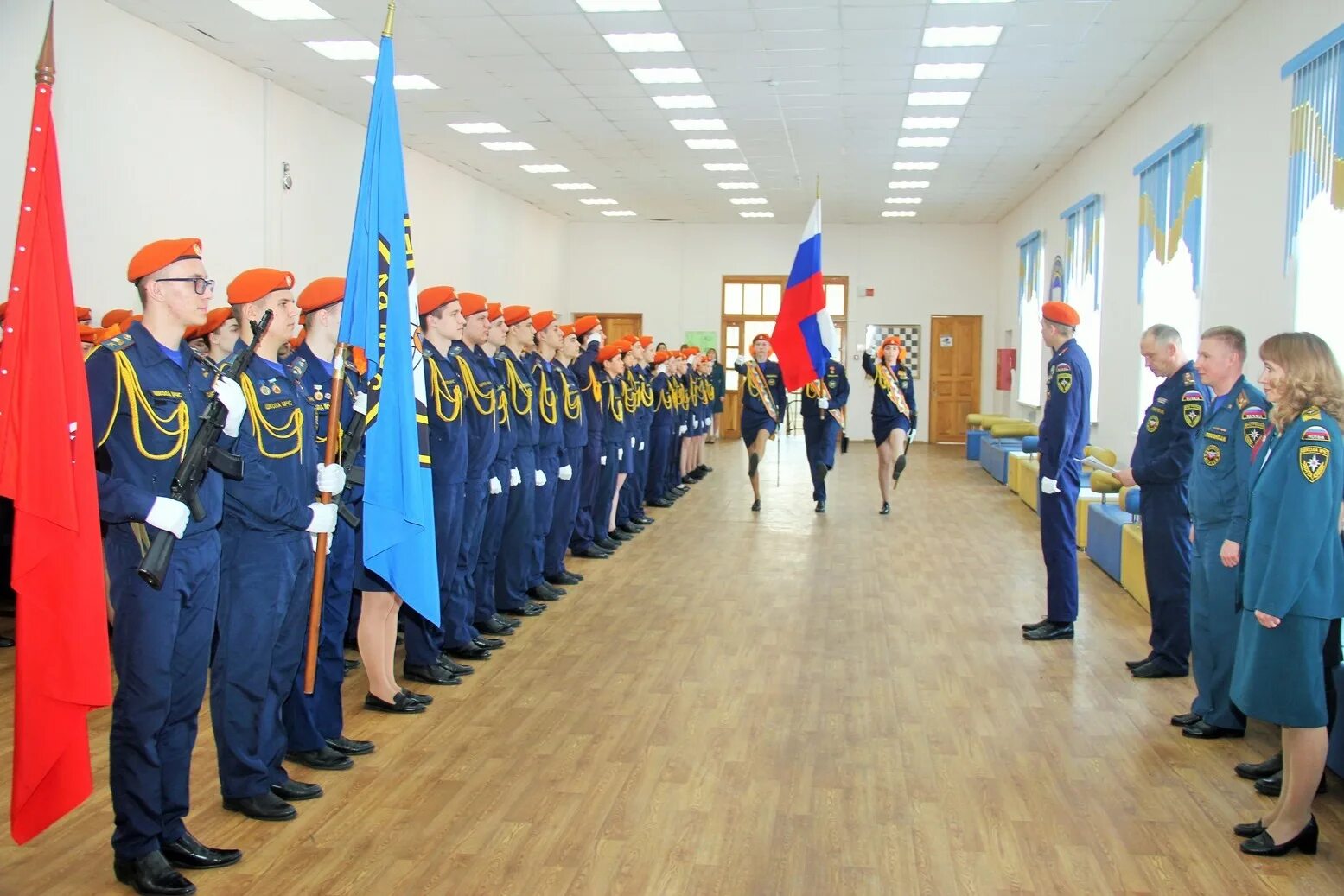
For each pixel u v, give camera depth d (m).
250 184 9.39
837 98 10.12
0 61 6.48
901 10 7.52
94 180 7.38
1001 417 16.25
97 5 7.35
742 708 4.47
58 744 2.58
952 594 6.69
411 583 3.62
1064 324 5.52
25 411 2.54
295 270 10.22
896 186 15.16
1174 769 3.82
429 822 3.33
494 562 5.56
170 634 2.83
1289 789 3.13
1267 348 3.23
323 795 3.53
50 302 2.58
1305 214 6.10
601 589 6.74
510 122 11.31
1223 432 4.02
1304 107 6.08
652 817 3.38
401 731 4.16
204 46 8.52
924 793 3.59
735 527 9.27
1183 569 4.86
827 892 2.91
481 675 4.91
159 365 2.91
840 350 19.36
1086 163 12.25
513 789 3.59
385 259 3.52
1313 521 3.00
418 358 3.70
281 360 4.13
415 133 11.91
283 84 9.76
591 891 2.90
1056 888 2.94
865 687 4.78
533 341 6.22
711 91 9.90
